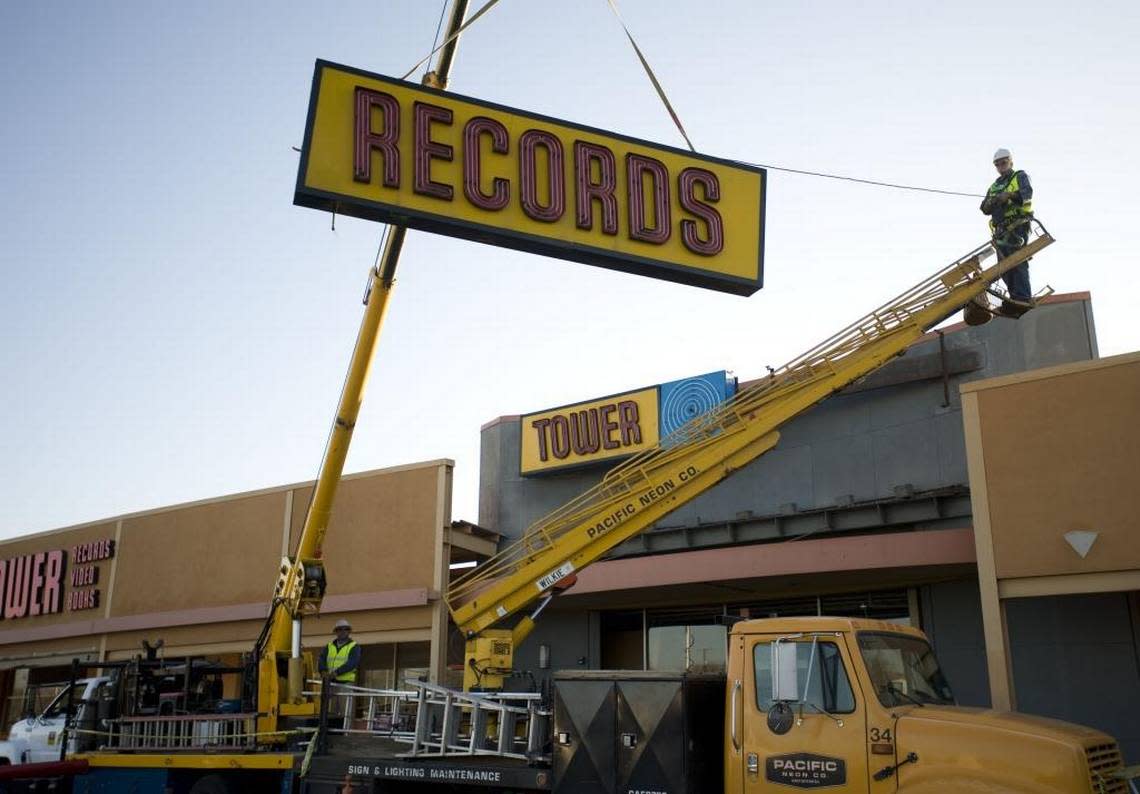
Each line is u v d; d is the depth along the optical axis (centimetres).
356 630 2153
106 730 1323
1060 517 1478
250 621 2305
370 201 946
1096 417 1482
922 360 1975
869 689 763
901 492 1930
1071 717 1697
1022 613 1786
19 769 782
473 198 984
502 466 2594
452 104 1002
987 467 1558
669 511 1508
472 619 1438
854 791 743
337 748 1102
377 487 2217
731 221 1083
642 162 1059
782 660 796
